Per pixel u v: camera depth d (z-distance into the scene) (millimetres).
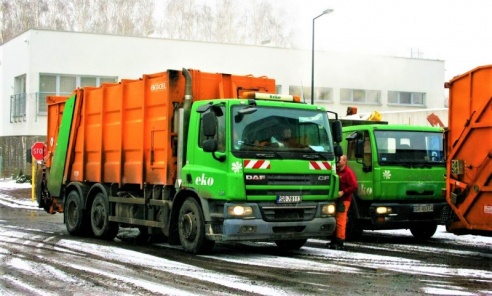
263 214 11258
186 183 11992
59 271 10023
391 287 8945
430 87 45969
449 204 11961
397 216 14312
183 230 12164
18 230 16359
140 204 13438
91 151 15156
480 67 11477
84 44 36812
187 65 38812
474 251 12828
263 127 11516
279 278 9531
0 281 9211
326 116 12258
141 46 37844
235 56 40094
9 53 40438
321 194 11844
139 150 13406
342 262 11180
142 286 8836
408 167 14594
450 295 8453
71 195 15719
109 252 12273
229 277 9555
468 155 11648
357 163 14812
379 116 17609
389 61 44656
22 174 36625
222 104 11438
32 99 36156
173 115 12578
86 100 15445
